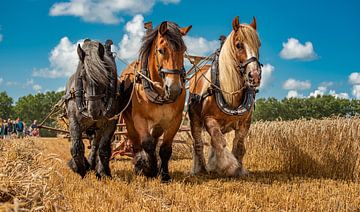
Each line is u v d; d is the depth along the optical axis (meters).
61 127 14.38
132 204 6.33
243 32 8.62
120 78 9.73
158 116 8.23
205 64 10.02
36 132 39.94
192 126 9.85
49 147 21.55
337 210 6.58
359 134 10.29
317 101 116.81
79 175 9.12
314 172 10.95
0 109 124.50
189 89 10.36
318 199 7.15
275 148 12.74
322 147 10.92
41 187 5.26
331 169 10.60
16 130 35.69
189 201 6.68
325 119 11.62
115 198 6.61
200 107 9.41
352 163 10.22
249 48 8.55
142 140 8.35
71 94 8.33
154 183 8.23
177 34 7.56
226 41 9.00
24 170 5.87
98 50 8.02
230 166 8.66
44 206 4.84
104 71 7.82
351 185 8.97
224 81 8.91
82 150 8.39
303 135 11.46
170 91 7.44
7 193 5.00
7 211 4.50
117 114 8.76
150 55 8.16
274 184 8.54
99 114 7.86
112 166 12.14
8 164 6.11
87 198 6.48
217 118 9.12
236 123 9.46
